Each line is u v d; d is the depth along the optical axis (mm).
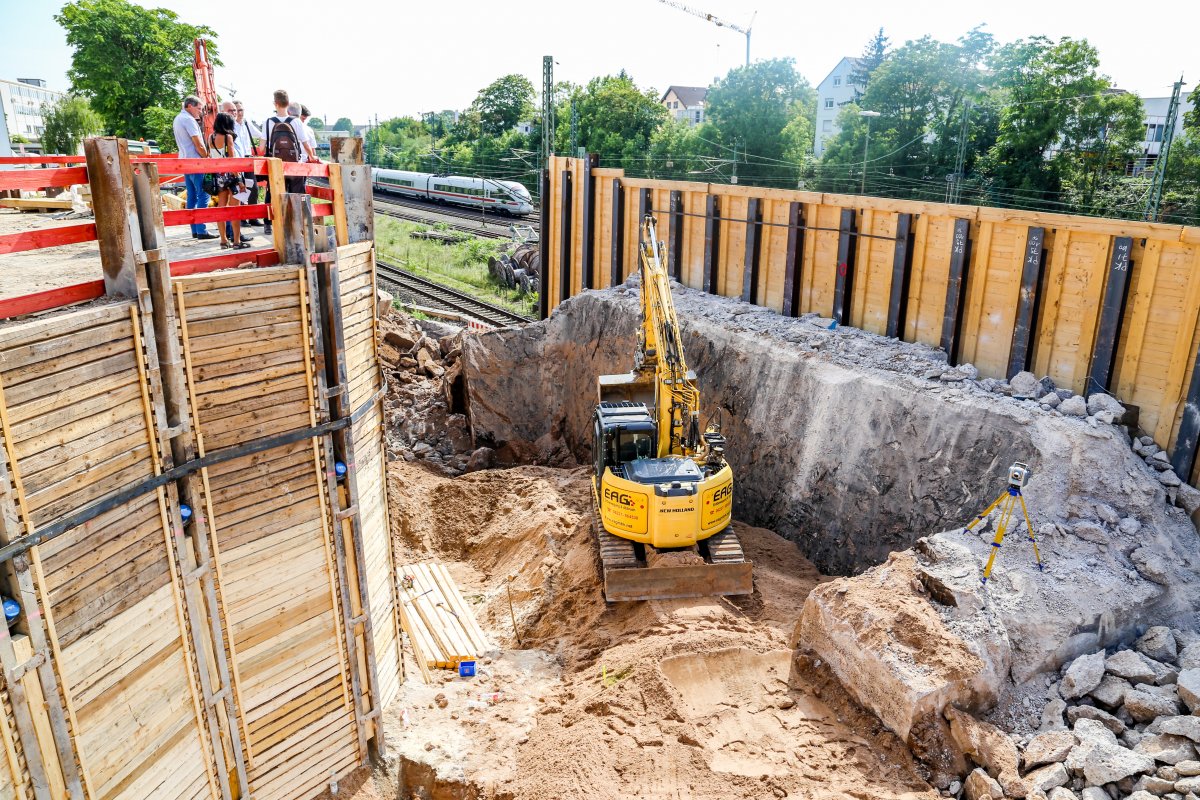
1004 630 11281
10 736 6859
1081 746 9867
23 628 6879
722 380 20328
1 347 6367
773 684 12336
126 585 7844
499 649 15047
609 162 68625
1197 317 13758
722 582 14781
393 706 12812
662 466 14969
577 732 11883
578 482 21062
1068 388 15898
